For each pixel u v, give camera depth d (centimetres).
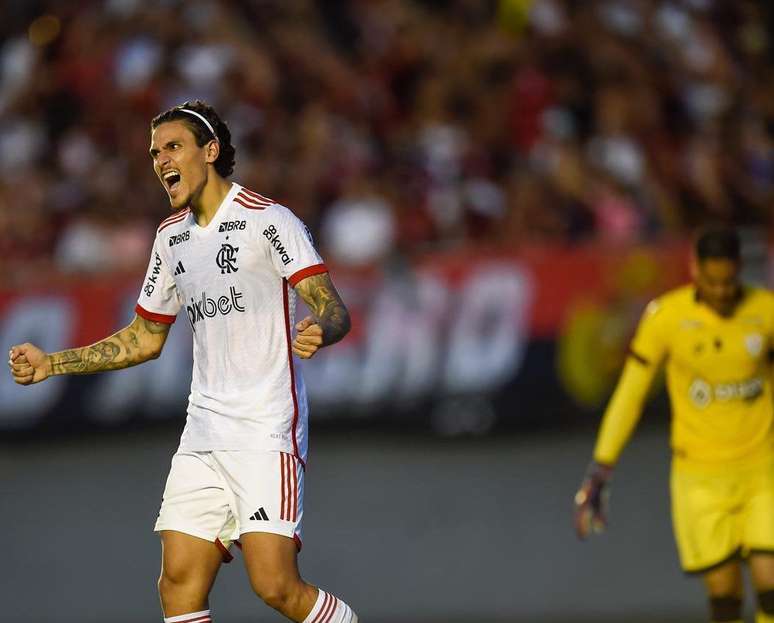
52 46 5497
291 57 5303
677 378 2159
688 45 5550
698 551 2130
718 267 2075
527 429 3928
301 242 1686
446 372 3988
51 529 3328
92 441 4131
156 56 5272
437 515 3306
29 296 4212
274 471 1678
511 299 3978
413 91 5259
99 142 5134
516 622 2578
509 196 4678
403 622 2614
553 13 5378
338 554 3064
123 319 4134
